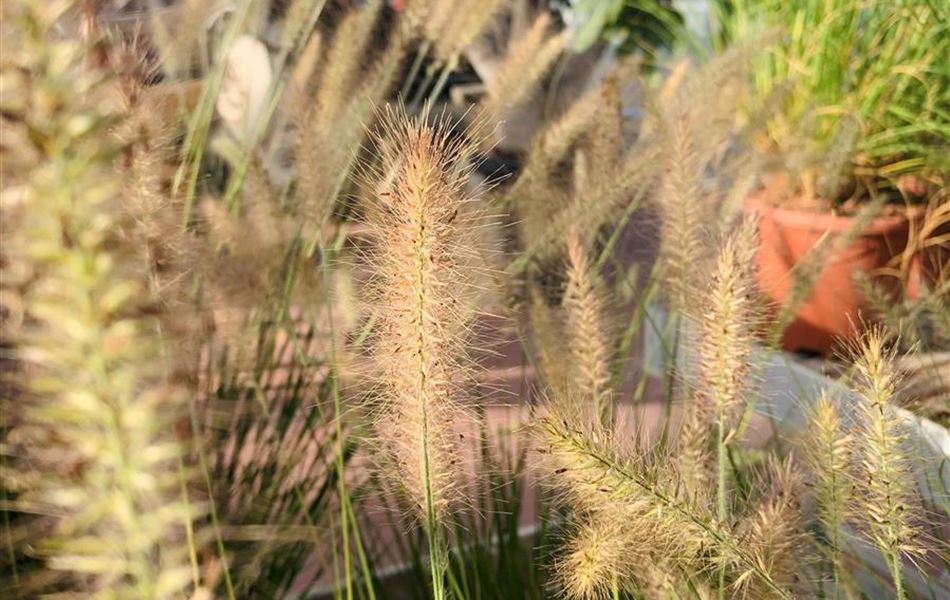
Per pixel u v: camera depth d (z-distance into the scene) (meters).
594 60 1.04
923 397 0.61
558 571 0.49
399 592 0.60
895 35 0.95
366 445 0.52
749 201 0.88
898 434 0.46
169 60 0.58
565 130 0.65
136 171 0.42
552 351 0.55
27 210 0.35
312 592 0.59
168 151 0.51
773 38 0.69
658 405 0.62
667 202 0.58
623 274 0.64
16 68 0.34
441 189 0.44
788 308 0.62
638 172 0.62
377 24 0.70
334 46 0.63
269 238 0.57
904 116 0.93
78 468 0.38
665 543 0.46
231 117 0.64
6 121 0.34
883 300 0.66
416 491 0.47
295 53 0.65
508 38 0.87
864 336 0.53
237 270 0.56
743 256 0.51
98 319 0.36
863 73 0.97
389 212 0.45
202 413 0.49
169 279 0.43
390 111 0.46
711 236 0.58
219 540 0.44
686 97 0.68
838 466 0.47
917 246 0.89
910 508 0.46
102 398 0.37
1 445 0.43
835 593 0.49
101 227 0.35
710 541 0.45
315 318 0.58
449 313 0.45
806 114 0.84
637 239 0.67
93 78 0.35
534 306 0.57
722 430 0.50
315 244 0.57
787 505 0.48
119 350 0.36
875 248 0.85
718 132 0.67
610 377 0.54
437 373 0.45
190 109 0.61
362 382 0.50
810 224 0.83
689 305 0.56
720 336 0.49
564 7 1.27
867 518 0.47
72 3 0.36
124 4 0.55
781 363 0.62
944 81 0.93
